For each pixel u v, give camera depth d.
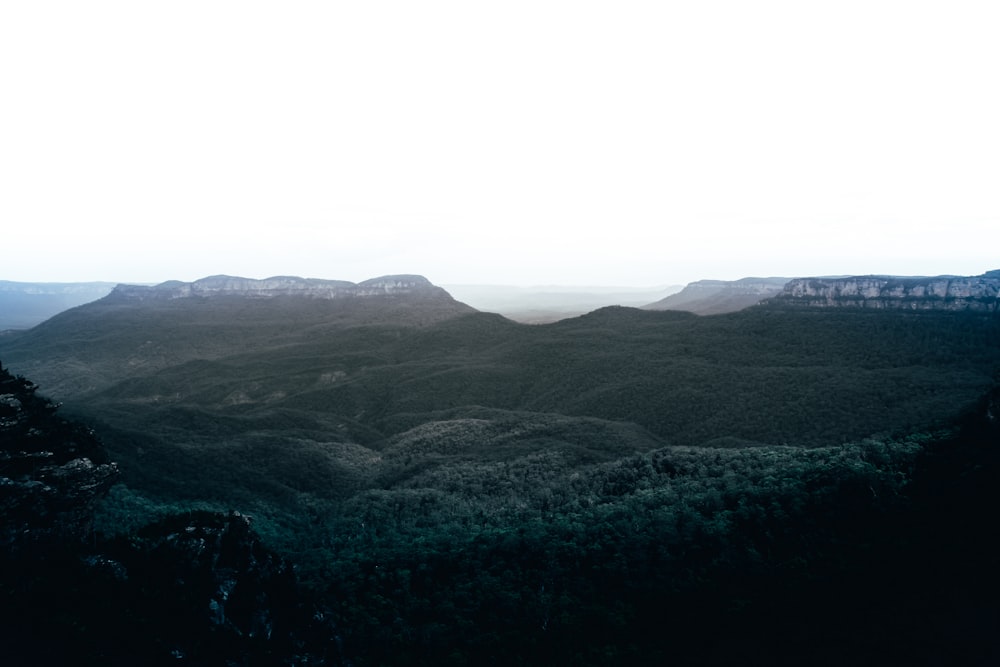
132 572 48.69
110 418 152.38
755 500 75.38
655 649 56.34
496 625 63.44
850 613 55.09
